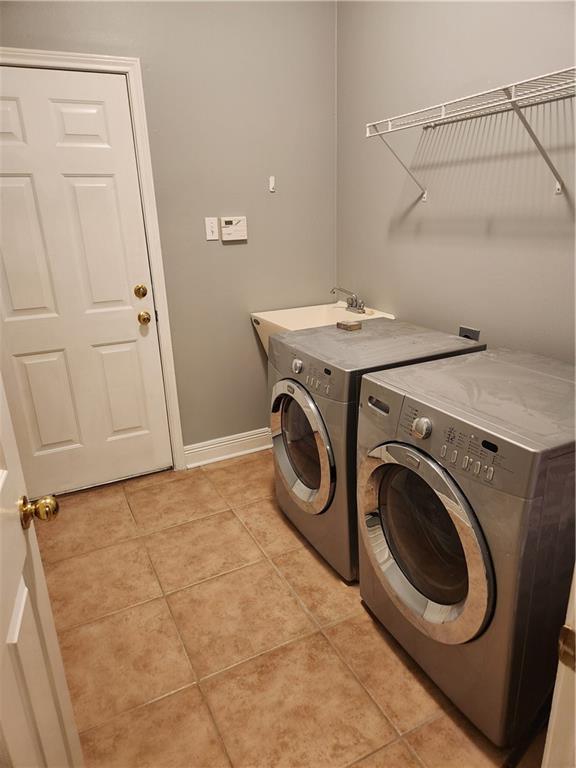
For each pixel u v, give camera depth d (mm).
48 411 2488
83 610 1864
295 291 2984
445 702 1487
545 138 1720
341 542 1888
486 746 1362
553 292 1793
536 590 1184
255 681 1566
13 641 711
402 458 1393
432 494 1434
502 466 1123
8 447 828
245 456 3041
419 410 1346
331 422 1747
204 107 2479
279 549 2172
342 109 2762
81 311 2438
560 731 792
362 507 1637
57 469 2580
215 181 2596
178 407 2795
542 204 1772
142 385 2674
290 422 2170
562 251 1735
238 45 2477
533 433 1146
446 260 2238
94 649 1696
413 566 1547
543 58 1684
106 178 2340
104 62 2205
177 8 2309
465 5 1935
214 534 2285
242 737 1405
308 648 1679
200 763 1344
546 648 1286
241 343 2904
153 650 1687
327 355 1817
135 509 2492
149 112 2367
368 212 2699
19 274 2279
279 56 2590
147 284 2551
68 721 1026
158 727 1438
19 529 814
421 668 1579
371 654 1652
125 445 2715
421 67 2191
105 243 2406
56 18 2113
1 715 631
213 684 1561
